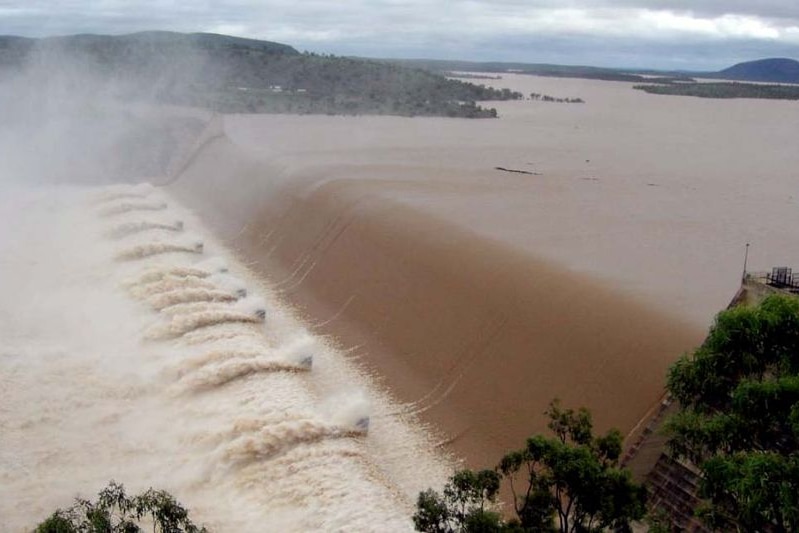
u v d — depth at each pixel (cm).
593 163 12388
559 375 4150
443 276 5356
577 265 5619
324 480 3622
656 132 18162
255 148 11175
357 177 9006
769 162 13162
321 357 5062
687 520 2950
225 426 4081
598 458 2611
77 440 4038
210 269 6512
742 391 2386
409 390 4600
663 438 3244
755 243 6981
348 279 6006
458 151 13012
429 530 2495
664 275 5597
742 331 2541
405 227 6266
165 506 2514
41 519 3409
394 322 5225
